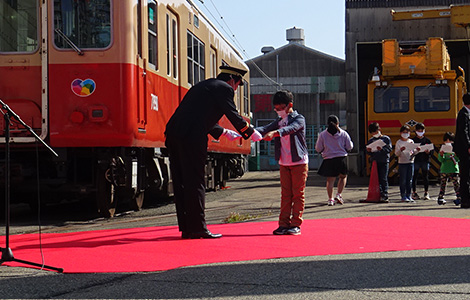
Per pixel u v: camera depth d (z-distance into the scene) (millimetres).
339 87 47812
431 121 17797
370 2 25562
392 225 7578
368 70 29938
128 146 8805
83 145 8648
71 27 8766
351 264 4879
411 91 17906
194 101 6574
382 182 11523
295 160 6664
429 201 11898
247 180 24703
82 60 8703
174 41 11164
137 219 9133
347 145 11039
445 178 10914
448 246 5785
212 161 15062
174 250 5703
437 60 17703
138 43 9141
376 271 4586
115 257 5383
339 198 11297
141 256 5410
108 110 8641
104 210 9328
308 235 6652
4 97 8805
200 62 13305
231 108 6594
